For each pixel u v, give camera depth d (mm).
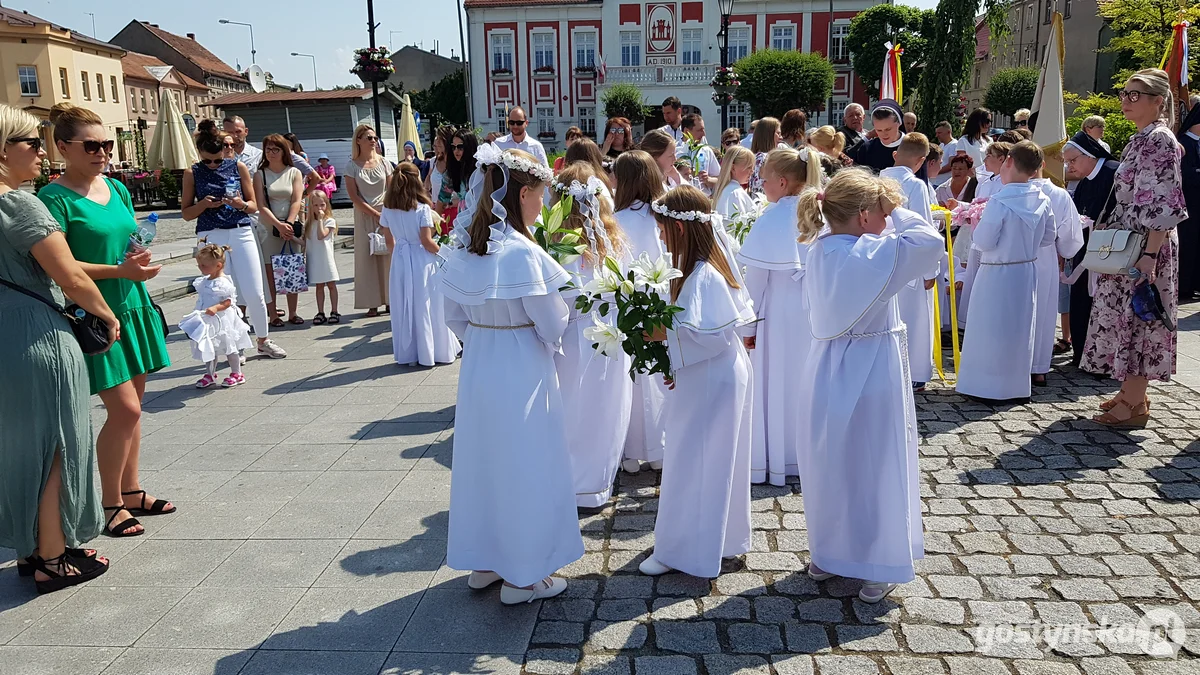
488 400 3162
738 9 46094
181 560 3764
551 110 47562
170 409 6039
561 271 3143
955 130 24625
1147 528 3875
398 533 3975
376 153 8914
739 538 3598
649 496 4434
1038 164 5492
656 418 4633
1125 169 4867
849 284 3100
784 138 6852
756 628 3137
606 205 3955
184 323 6359
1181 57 8438
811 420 3301
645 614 3252
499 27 46812
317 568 3658
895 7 42094
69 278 3398
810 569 3498
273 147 8562
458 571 3609
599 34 46625
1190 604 3229
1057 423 5352
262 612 3314
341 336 8352
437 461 4883
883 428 3180
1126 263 4828
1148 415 5289
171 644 3111
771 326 4391
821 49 46375
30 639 3170
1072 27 35812
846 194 3145
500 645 3057
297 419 5730
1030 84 38281
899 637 3059
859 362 3199
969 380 5805
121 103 47812
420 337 7000
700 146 8492
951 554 3678
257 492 4496
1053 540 3779
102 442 3986
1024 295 5551
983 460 4750
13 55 39625
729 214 5133
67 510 3516
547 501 3207
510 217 3193
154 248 15180
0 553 3936
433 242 6812
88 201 3830
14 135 3320
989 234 5500
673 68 44875
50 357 3424
